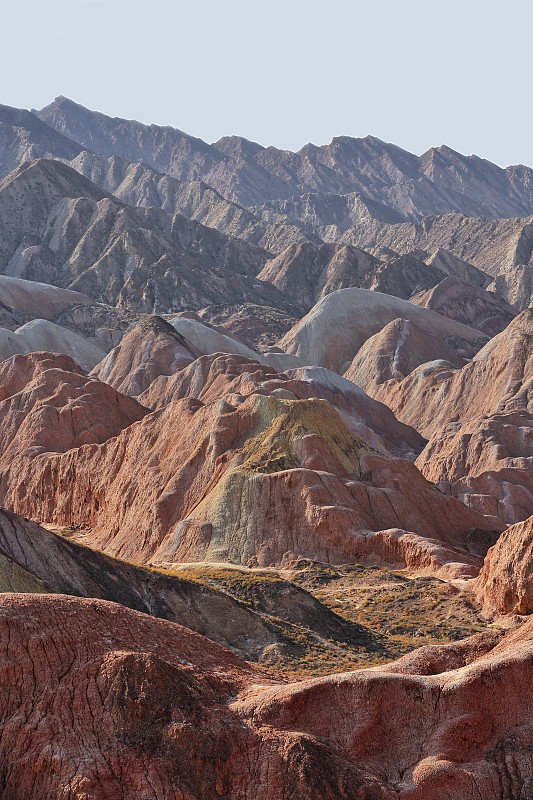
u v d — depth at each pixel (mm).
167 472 85188
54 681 22812
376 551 70812
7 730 22016
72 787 20859
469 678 22859
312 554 71250
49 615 23906
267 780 21203
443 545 70562
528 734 22062
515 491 109000
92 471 95250
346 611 58562
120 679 22594
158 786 21062
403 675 23250
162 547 76312
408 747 22281
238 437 83625
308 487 74250
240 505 75000
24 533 44625
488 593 56094
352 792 20969
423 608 57594
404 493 80562
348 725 22484
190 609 46438
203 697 23062
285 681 25000
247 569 66938
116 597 44719
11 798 21141
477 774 21359
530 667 22781
